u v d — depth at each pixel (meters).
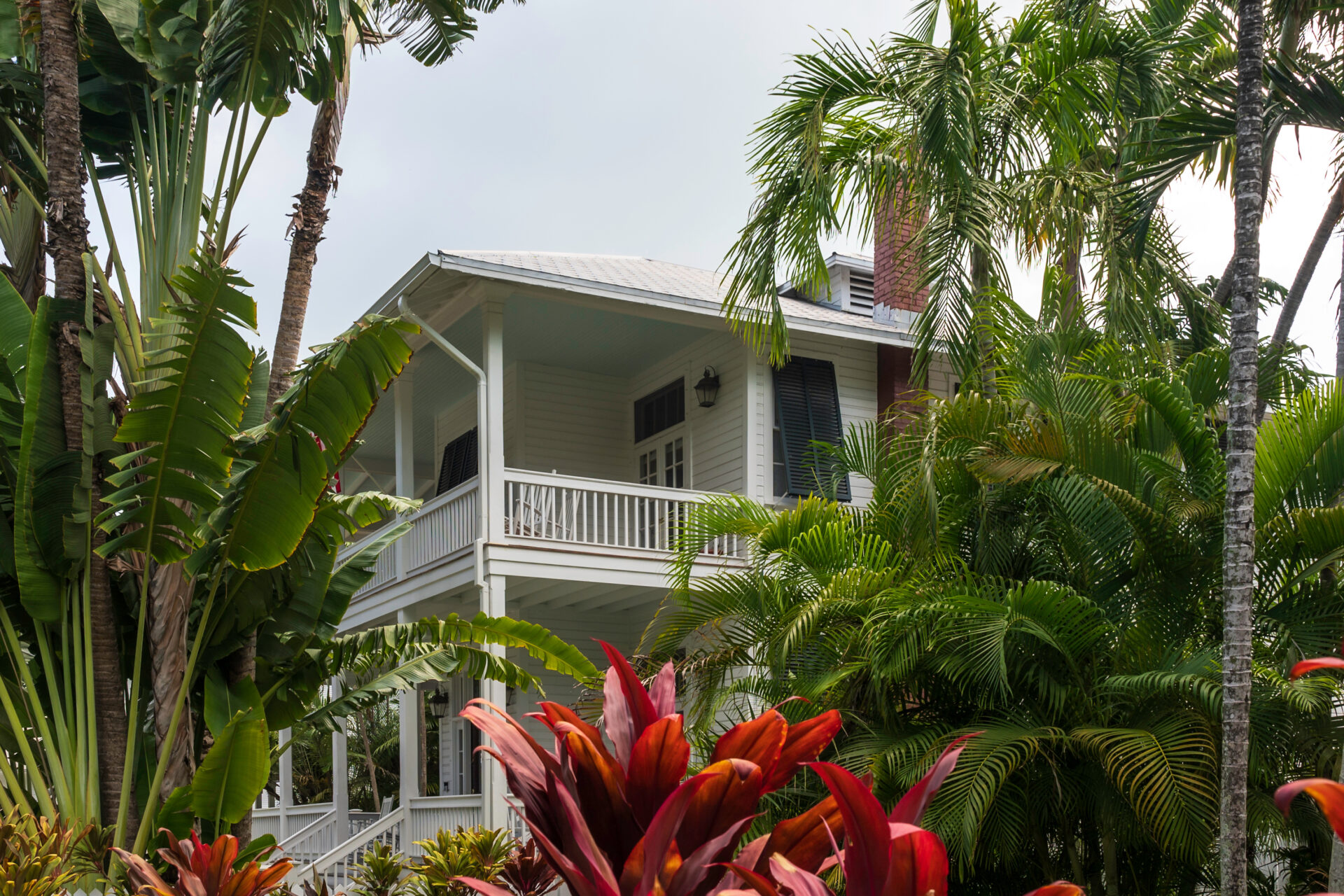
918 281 9.73
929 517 7.74
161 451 7.01
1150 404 7.54
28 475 7.41
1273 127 8.59
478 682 16.58
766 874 1.89
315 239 8.95
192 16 8.14
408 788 13.13
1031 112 10.48
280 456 7.19
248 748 6.98
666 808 1.78
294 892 12.34
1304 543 6.90
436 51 10.77
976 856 7.05
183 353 6.79
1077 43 10.25
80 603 7.81
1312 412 6.91
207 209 8.99
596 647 15.55
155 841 7.12
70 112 7.95
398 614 13.88
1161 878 7.38
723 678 8.49
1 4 9.01
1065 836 7.21
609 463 16.27
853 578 7.70
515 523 13.03
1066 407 7.61
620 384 16.61
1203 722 6.55
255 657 8.52
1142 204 8.93
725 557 12.76
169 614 7.64
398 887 8.02
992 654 6.61
